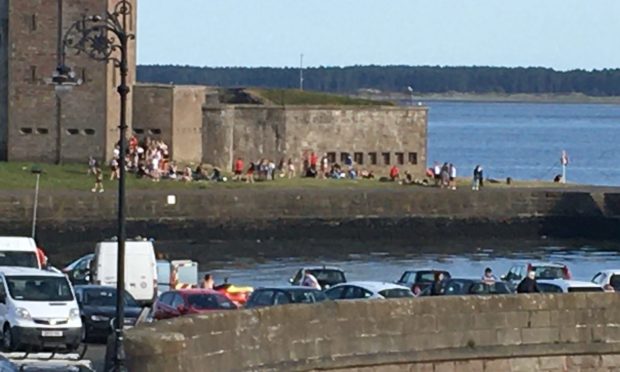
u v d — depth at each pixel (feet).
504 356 266.16
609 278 438.81
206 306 364.58
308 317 249.14
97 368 293.23
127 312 372.99
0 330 356.38
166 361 220.02
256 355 240.12
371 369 255.29
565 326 271.28
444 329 262.88
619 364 273.54
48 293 358.23
